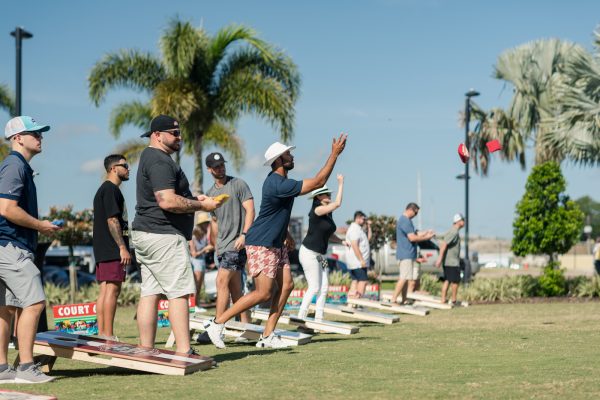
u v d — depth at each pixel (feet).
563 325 49.52
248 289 68.64
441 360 30.66
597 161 89.51
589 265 223.71
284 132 98.68
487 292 85.35
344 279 91.09
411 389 22.91
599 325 49.29
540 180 87.97
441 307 71.77
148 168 28.60
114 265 34.94
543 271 92.94
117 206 35.17
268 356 32.07
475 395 21.77
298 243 129.80
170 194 28.19
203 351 34.22
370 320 52.42
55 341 27.04
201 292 79.25
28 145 25.64
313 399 21.18
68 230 78.79
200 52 99.04
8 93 120.26
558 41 126.52
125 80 101.45
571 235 87.30
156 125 29.12
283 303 36.27
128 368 27.96
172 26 97.25
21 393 20.77
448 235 72.59
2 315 25.31
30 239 25.38
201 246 67.82
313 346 36.60
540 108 125.59
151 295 29.66
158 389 23.03
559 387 23.16
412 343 37.99
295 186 32.68
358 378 25.38
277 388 23.12
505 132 127.65
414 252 66.23
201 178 100.63
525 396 21.61
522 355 32.37
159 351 28.40
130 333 45.83
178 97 94.07
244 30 99.86
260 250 33.65
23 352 24.97
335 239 63.10
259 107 97.25
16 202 24.67
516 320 54.75
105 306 35.01
